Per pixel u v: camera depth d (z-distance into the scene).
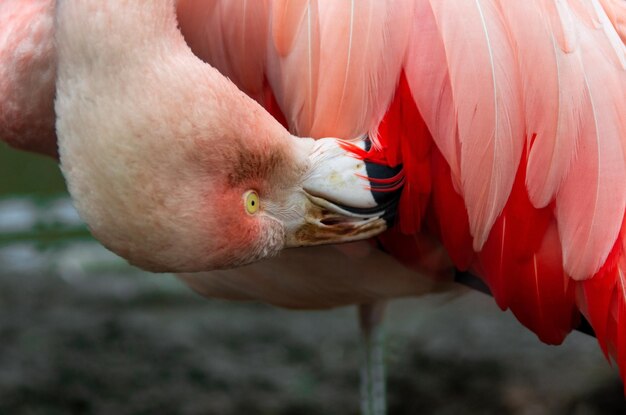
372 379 5.48
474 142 3.62
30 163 7.30
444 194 3.82
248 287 4.72
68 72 3.41
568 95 3.62
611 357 3.85
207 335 7.18
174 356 6.86
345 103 3.69
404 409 6.27
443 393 6.34
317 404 6.36
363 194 3.74
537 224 3.73
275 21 3.75
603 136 3.61
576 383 6.25
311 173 3.69
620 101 3.64
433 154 3.79
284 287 4.64
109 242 3.35
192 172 3.32
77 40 3.39
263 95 3.92
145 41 3.39
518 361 6.61
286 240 3.71
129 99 3.31
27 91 4.28
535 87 3.62
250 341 7.12
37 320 7.27
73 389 6.40
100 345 6.96
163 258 3.34
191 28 3.93
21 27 4.25
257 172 3.51
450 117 3.66
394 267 4.38
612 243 3.61
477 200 3.70
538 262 3.77
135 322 7.30
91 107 3.34
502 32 3.63
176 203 3.29
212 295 4.97
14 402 6.23
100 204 3.31
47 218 7.49
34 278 7.98
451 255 3.95
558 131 3.62
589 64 3.65
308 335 7.22
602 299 3.67
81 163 3.32
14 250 8.34
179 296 7.81
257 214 3.56
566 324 3.88
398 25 3.68
